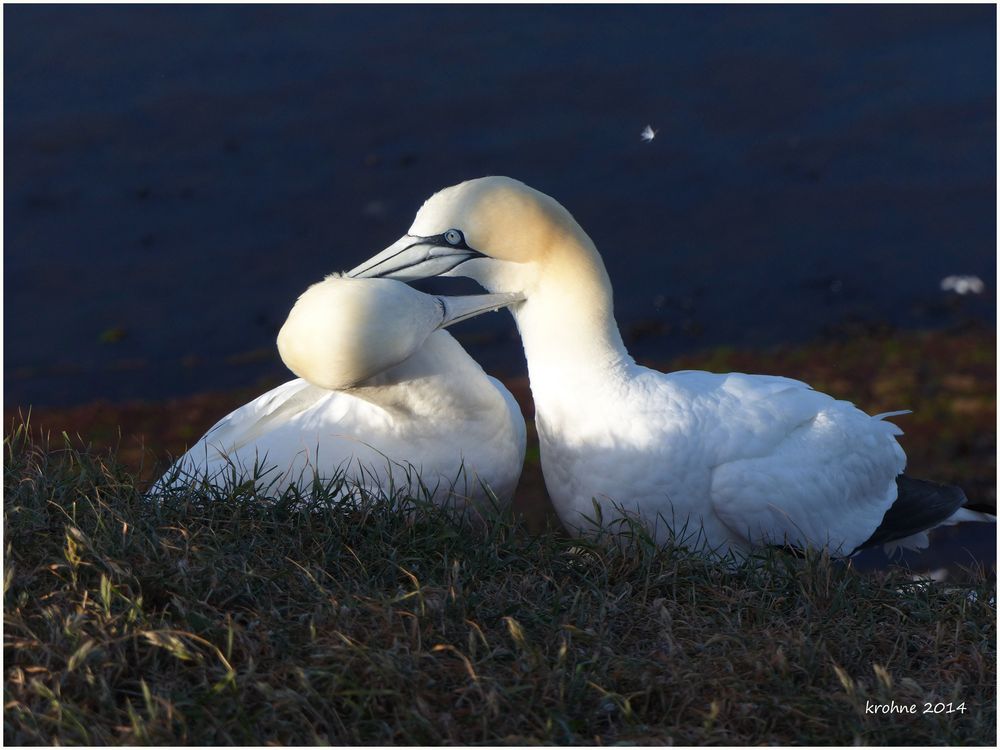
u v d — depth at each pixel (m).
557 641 8.23
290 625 8.02
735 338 35.91
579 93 49.72
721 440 11.10
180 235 41.44
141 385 33.91
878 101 49.06
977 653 8.66
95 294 38.50
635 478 11.03
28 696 7.27
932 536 20.45
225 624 7.89
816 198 43.28
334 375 10.04
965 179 44.00
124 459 26.11
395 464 11.16
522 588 8.90
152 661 7.61
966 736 7.84
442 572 9.13
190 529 9.07
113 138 46.59
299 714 7.25
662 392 11.19
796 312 37.19
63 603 7.95
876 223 41.91
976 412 27.91
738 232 41.69
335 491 9.96
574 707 7.66
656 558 9.61
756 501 11.11
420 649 7.84
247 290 38.84
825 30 54.34
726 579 9.70
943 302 37.38
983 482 24.22
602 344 11.17
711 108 48.81
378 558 9.09
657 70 51.47
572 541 9.75
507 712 7.54
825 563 9.61
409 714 7.34
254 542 8.95
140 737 6.96
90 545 8.23
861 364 32.00
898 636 8.93
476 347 34.69
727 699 7.80
